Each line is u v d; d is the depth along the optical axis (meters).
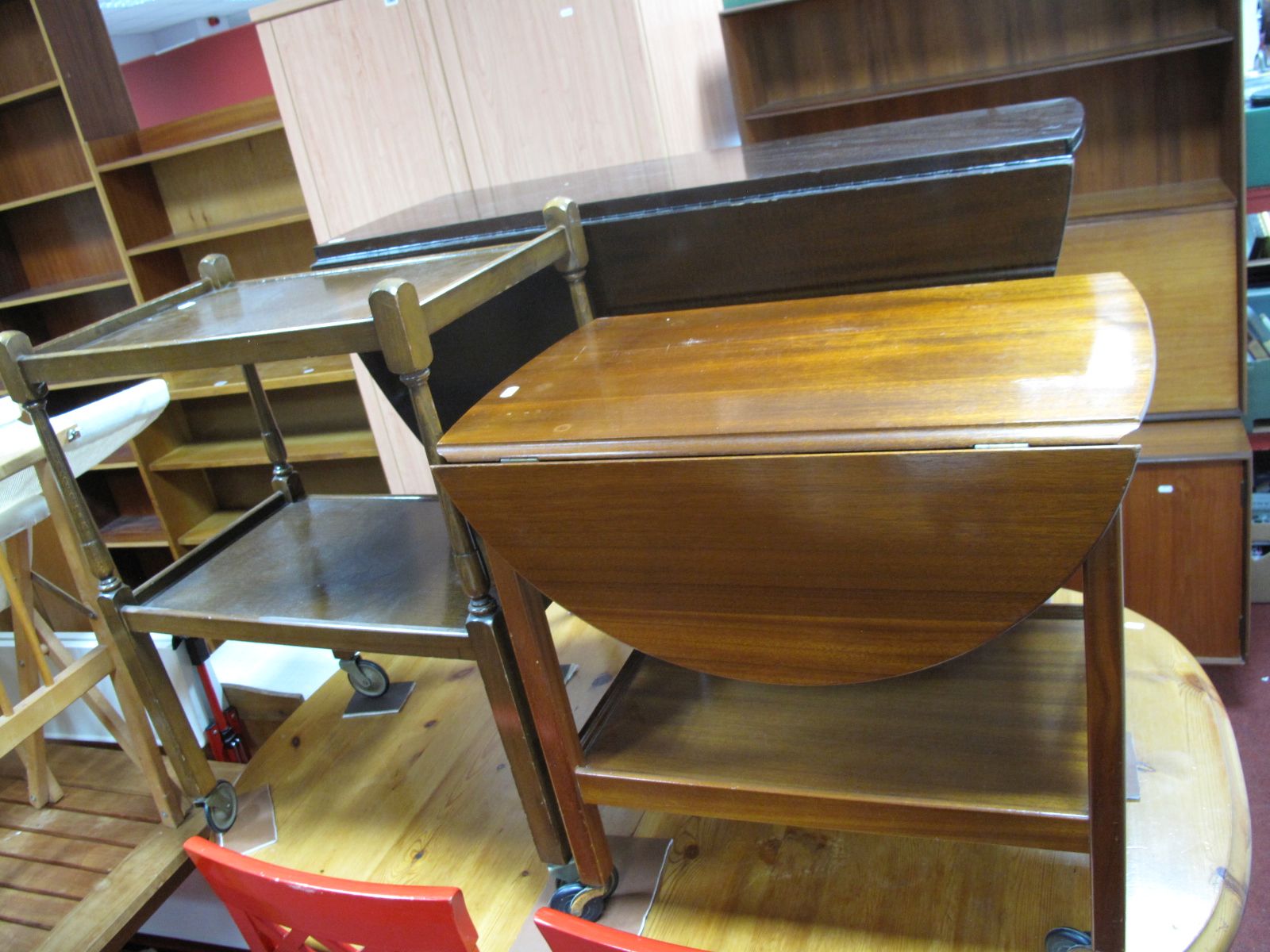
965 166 1.17
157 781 1.62
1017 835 0.90
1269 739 2.42
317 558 1.44
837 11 2.76
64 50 3.58
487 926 1.16
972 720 1.04
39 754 1.80
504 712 1.09
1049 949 0.98
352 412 3.99
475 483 0.93
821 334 1.03
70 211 4.24
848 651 0.89
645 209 1.33
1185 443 2.42
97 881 1.60
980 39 2.68
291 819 1.42
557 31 2.57
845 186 1.22
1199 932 0.98
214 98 11.39
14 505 1.50
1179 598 2.55
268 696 2.24
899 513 0.80
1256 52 2.56
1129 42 2.54
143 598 1.38
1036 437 0.74
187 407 4.22
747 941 1.06
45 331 4.49
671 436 0.86
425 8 2.65
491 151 2.78
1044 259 1.19
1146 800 1.15
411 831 1.35
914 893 1.08
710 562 0.89
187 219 3.96
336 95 2.84
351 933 0.90
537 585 0.98
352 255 1.48
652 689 1.21
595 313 1.43
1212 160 2.57
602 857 1.12
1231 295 2.34
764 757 1.04
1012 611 0.81
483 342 1.47
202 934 2.04
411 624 1.15
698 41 2.93
